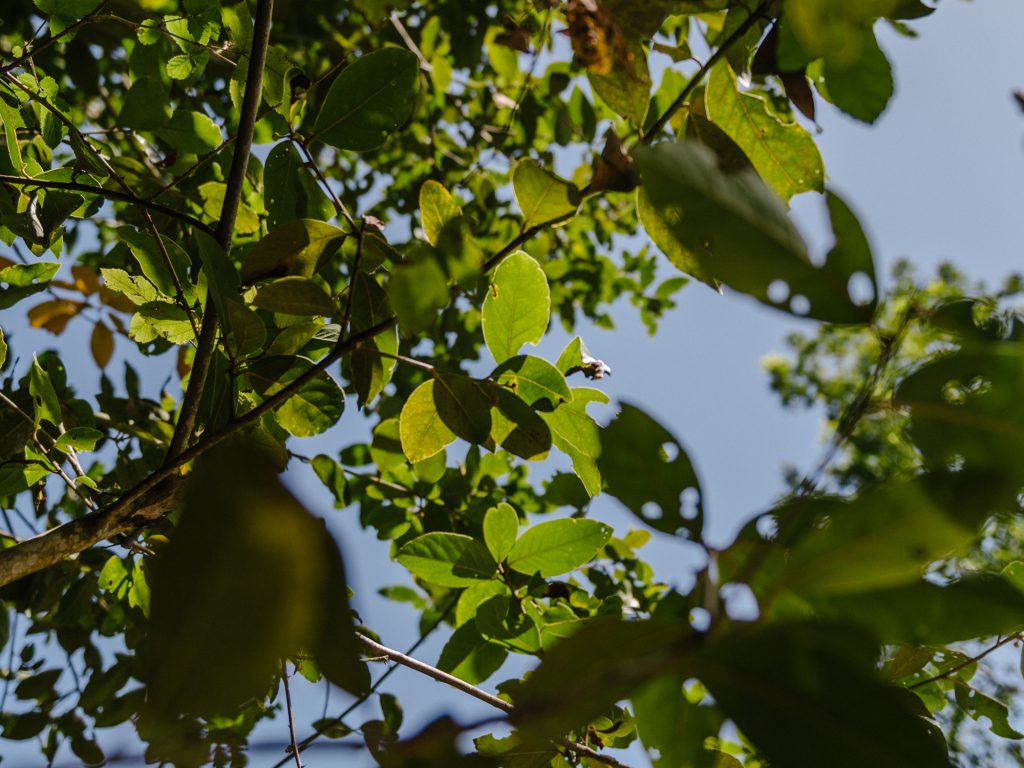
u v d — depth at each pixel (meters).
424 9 1.60
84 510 1.16
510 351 0.83
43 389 0.88
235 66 0.89
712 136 0.71
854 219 0.46
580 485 0.99
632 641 0.40
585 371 0.89
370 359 0.77
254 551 0.37
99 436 0.89
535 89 1.41
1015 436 0.44
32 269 0.92
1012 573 0.68
